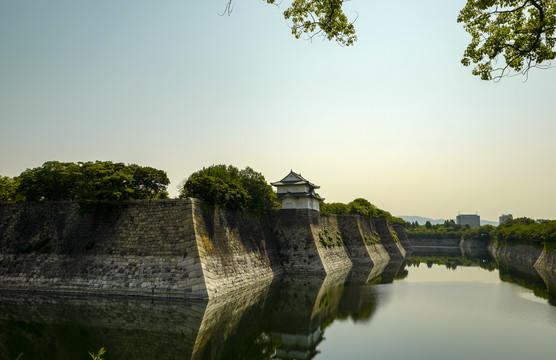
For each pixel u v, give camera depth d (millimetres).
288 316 30547
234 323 27375
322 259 58375
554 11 14555
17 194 45969
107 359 19359
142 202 37406
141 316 27406
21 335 22984
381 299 38656
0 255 38125
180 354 20469
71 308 29203
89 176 40031
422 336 25781
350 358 21297
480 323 29547
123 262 35031
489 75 16484
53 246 37875
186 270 33344
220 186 41094
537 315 32375
